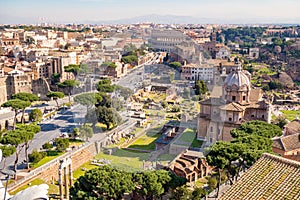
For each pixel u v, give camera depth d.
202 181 80.12
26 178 76.38
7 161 88.31
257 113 107.12
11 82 171.62
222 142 65.44
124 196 63.19
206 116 67.56
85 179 57.34
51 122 129.12
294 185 32.75
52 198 70.75
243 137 71.56
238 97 107.88
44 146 96.31
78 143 98.50
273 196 32.38
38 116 132.50
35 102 168.38
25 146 92.19
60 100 173.50
